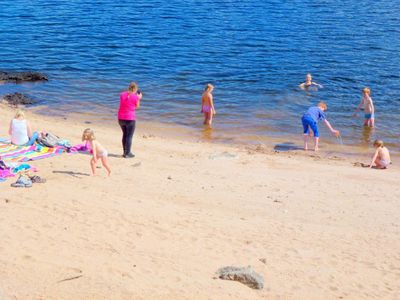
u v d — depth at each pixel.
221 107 24.88
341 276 10.14
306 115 19.75
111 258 9.73
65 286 8.38
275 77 29.56
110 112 24.31
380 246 11.70
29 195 12.62
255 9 48.97
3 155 15.87
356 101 25.89
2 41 36.97
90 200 12.66
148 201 13.12
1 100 25.22
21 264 9.08
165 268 9.54
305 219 13.02
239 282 9.27
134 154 17.95
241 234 11.66
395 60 32.94
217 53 34.44
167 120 23.16
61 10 47.75
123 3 51.59
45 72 30.19
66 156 16.50
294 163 18.16
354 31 40.53
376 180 16.62
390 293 9.62
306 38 38.44
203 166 17.05
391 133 22.05
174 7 49.75
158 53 34.34
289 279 9.77
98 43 36.69
